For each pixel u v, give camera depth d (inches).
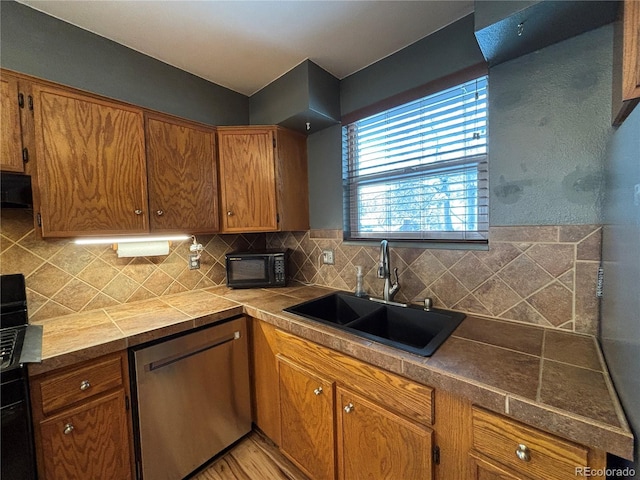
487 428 31.3
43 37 51.8
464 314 53.2
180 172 65.4
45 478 40.7
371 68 68.4
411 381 37.4
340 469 47.6
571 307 43.2
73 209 50.4
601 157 39.9
